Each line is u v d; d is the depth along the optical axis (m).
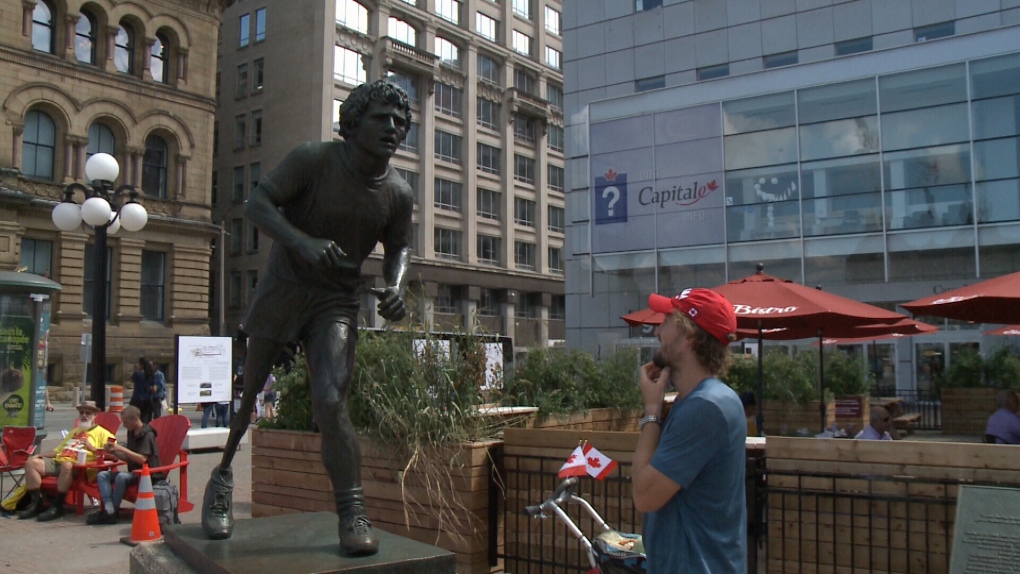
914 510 5.07
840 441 5.33
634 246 29.28
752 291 9.26
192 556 3.89
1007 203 23.53
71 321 34.62
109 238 36.62
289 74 47.84
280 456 7.52
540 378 9.45
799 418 15.12
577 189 32.22
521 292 59.97
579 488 6.10
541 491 6.14
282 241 3.72
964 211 24.12
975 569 4.48
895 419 16.70
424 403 6.40
